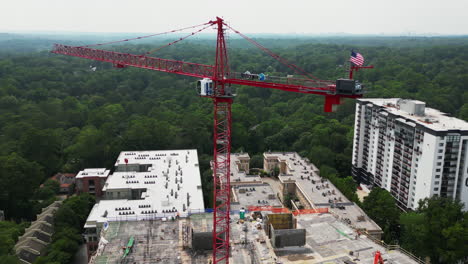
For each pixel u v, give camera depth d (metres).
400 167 199.75
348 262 109.88
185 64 192.12
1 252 129.50
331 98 122.00
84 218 173.75
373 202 171.75
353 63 117.94
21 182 191.00
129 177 187.62
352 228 130.12
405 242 153.25
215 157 127.19
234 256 114.38
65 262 145.50
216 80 127.75
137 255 114.88
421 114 199.88
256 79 133.88
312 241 121.00
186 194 170.62
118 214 153.25
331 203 169.00
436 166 174.75
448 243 136.38
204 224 131.88
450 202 151.38
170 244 121.12
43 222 168.00
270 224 120.56
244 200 179.88
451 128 174.62
